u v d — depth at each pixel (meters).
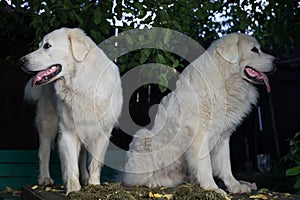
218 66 3.59
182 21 4.50
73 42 3.40
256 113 7.25
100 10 4.21
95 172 3.54
